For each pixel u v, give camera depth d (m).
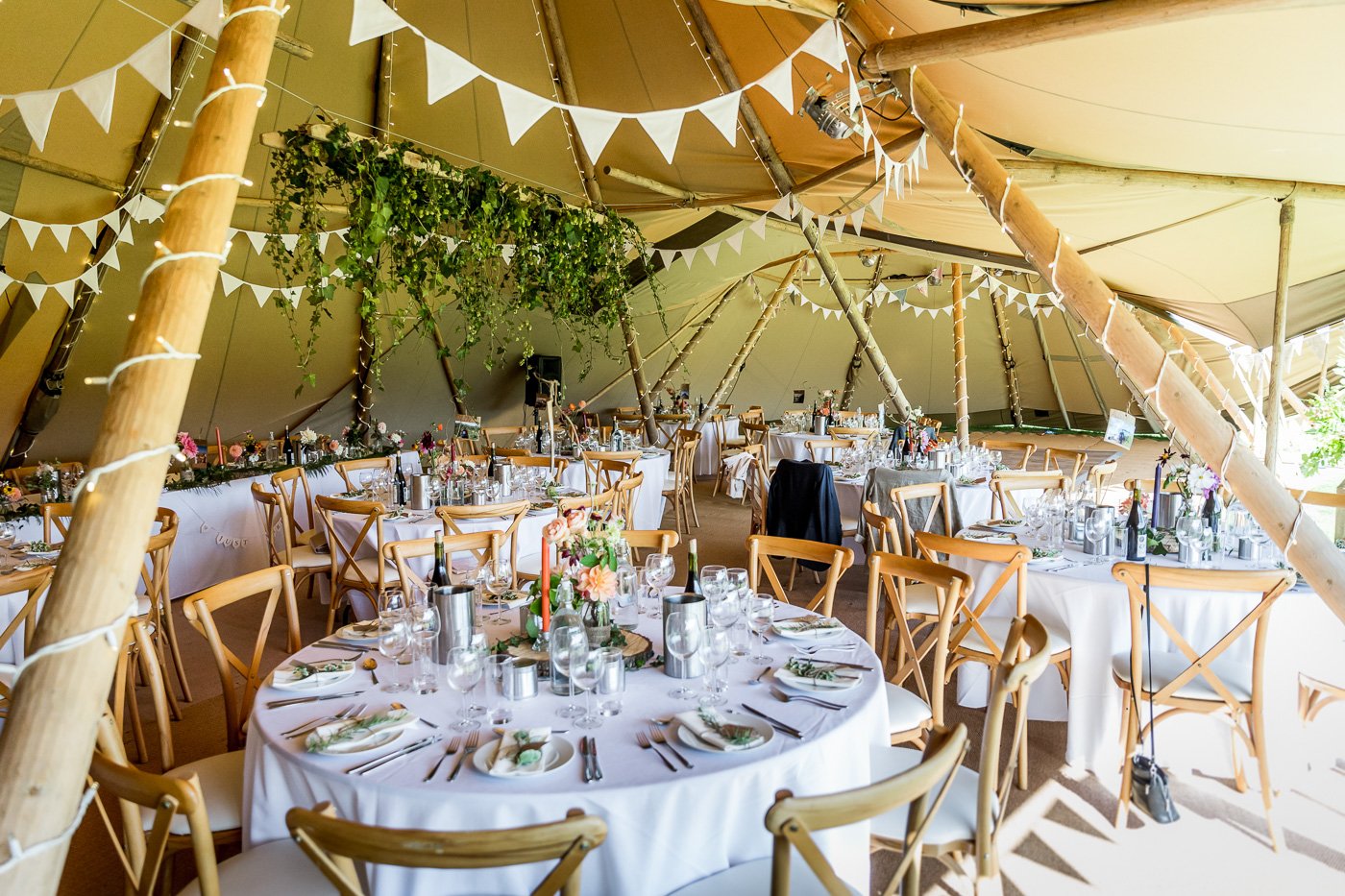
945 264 11.98
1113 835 2.76
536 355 10.84
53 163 5.49
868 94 3.92
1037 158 4.69
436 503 5.04
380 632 2.31
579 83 6.30
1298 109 3.34
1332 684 3.04
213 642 2.52
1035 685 3.59
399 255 5.57
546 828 1.24
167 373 1.58
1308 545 2.73
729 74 5.54
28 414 6.75
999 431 16.48
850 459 7.04
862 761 2.01
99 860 2.66
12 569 3.53
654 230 8.67
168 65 2.86
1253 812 2.89
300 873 1.79
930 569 2.96
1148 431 15.28
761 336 14.44
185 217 1.65
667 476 8.09
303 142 4.82
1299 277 5.97
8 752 1.40
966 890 2.49
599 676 1.97
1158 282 6.89
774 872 1.37
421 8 5.79
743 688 2.18
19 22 4.60
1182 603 3.13
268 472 6.19
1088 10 2.65
